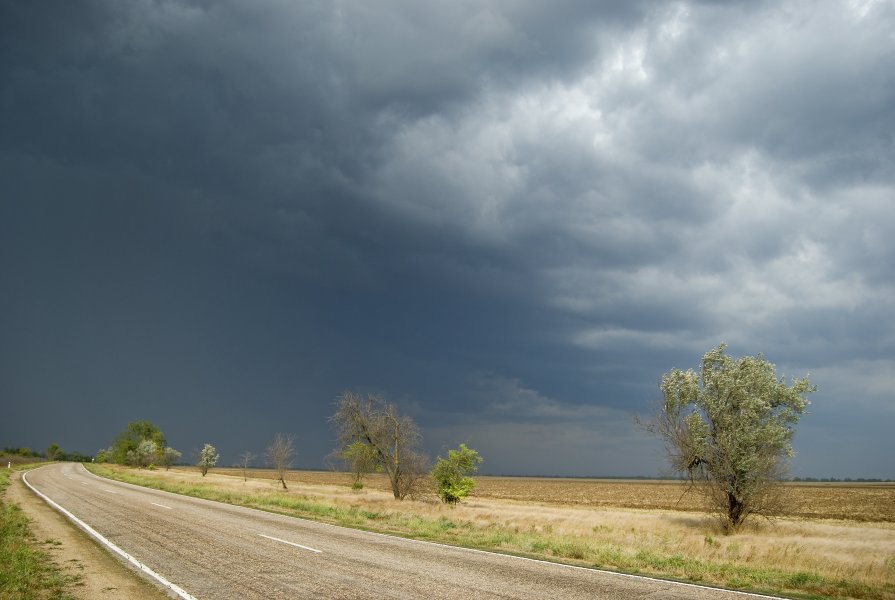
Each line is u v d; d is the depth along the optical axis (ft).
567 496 239.71
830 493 291.99
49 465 314.76
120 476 190.80
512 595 31.91
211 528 61.00
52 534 55.52
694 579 38.27
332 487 216.33
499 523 83.66
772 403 93.76
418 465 138.62
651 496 243.60
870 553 61.21
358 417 138.82
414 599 30.86
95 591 33.32
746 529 89.45
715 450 91.04
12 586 33.83
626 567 42.88
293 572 37.96
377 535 58.08
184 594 32.24
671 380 96.68
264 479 297.53
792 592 35.09
